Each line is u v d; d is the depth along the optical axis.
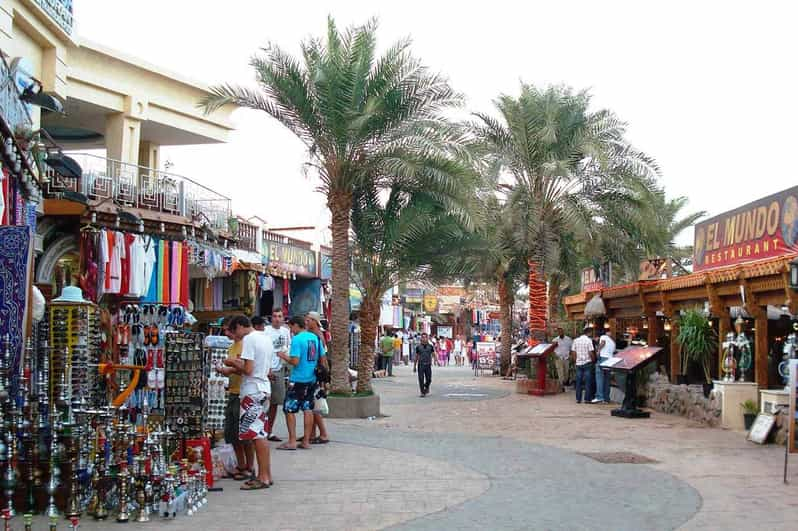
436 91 16.89
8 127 8.16
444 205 17.09
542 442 12.54
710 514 7.60
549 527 7.02
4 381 7.18
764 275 12.89
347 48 16.38
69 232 14.94
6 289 7.75
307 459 10.61
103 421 7.42
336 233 17.06
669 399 17.22
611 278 24.45
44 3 12.34
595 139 23.44
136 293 14.83
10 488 6.73
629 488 8.84
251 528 6.88
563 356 24.53
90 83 19.22
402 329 49.84
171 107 21.53
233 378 9.14
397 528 6.93
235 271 20.59
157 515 7.26
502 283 32.38
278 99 16.58
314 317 11.80
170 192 16.38
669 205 35.78
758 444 12.29
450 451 11.47
